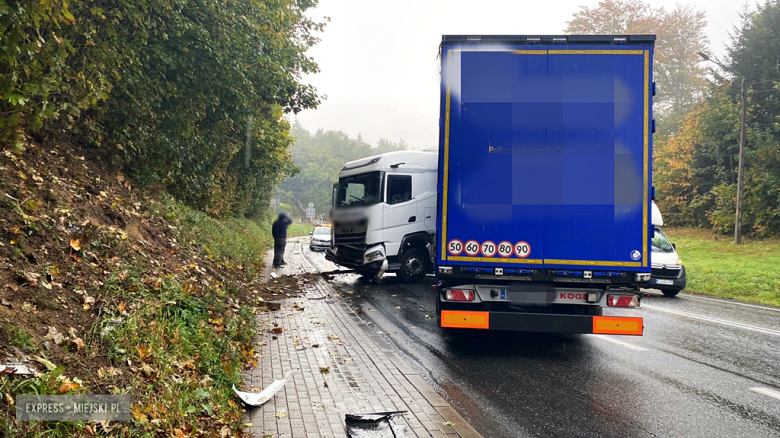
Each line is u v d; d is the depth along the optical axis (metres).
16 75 5.18
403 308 11.20
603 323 7.09
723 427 4.83
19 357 3.38
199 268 9.09
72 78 7.55
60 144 8.85
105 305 4.85
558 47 7.14
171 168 12.71
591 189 7.08
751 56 34.28
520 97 7.18
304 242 46.47
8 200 5.39
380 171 14.48
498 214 7.16
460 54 7.25
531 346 8.05
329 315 9.91
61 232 5.76
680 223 39.25
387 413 4.82
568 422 4.91
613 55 7.08
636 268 6.99
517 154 7.18
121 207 8.72
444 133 7.22
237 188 28.73
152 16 10.30
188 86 12.18
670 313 11.48
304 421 4.53
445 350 7.71
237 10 12.88
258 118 21.47
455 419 4.78
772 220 29.70
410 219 14.81
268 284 13.59
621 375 6.50
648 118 7.07
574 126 7.12
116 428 3.27
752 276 18.20
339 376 5.94
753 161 31.53
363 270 14.79
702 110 36.84
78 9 7.82
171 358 4.69
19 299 4.13
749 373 6.65
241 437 4.06
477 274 7.21
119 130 10.12
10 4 4.86
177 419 3.81
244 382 5.46
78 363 3.77
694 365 7.00
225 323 6.98
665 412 5.20
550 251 7.09
